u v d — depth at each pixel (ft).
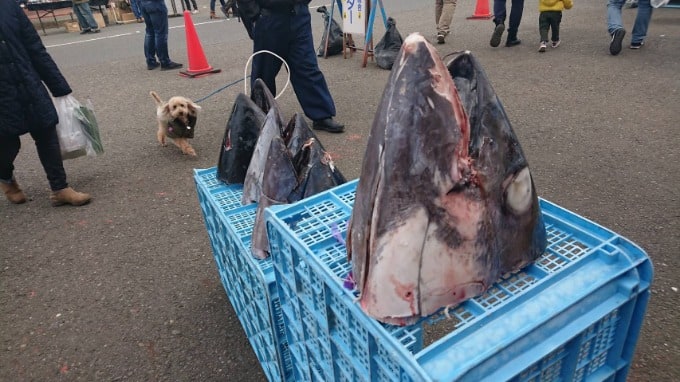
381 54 23.24
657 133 13.53
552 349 3.55
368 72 22.95
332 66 24.49
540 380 3.75
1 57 10.78
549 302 3.74
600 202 10.51
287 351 6.01
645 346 6.87
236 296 7.88
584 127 14.37
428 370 3.22
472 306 4.00
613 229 9.53
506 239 4.18
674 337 6.97
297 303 5.05
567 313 3.70
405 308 3.87
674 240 9.02
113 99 22.27
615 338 4.25
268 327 6.15
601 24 27.25
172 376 7.36
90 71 27.86
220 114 19.27
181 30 39.52
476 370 3.28
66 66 29.71
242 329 8.20
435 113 3.67
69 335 8.39
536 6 34.96
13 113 11.21
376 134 3.89
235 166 7.99
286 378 6.15
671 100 15.74
